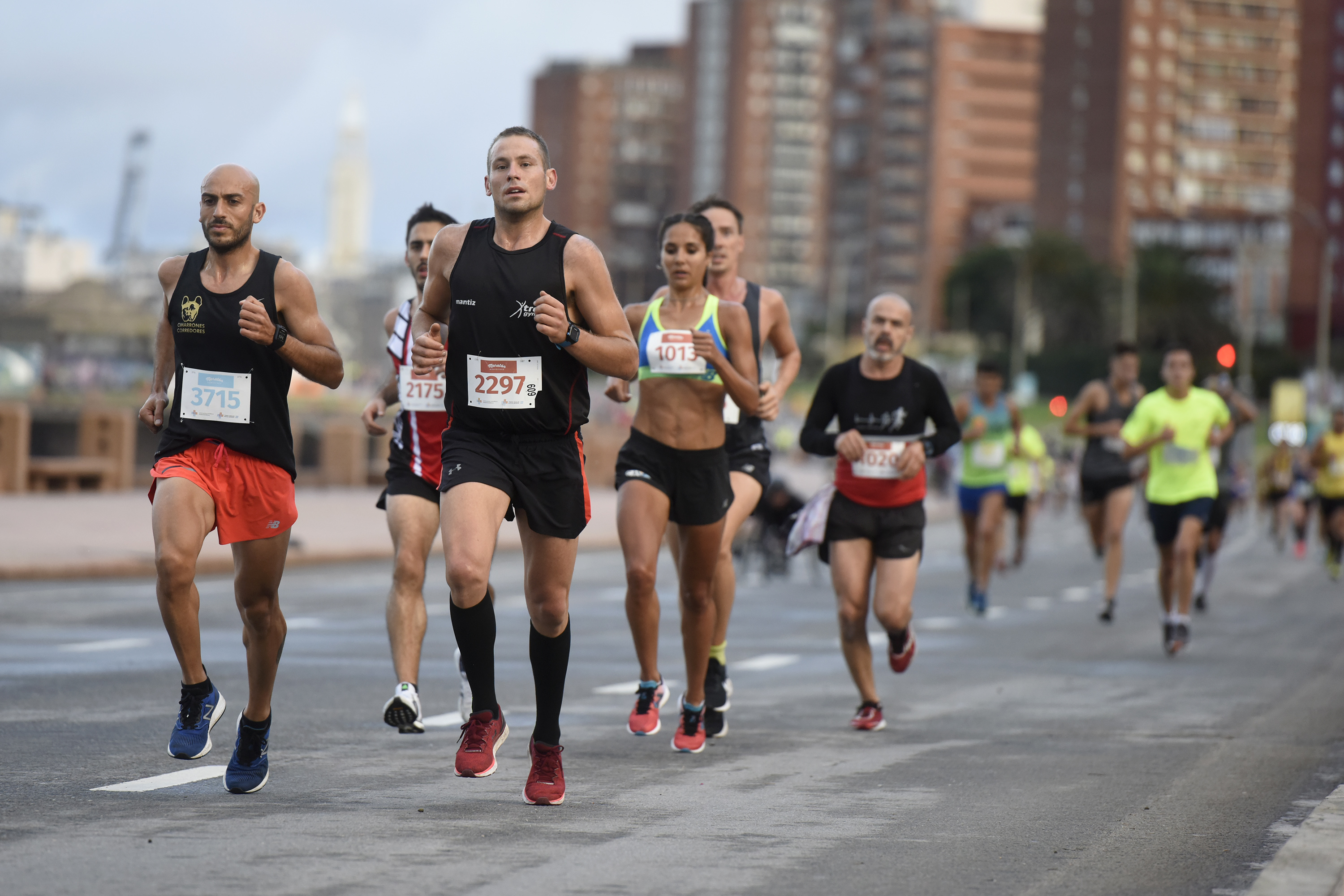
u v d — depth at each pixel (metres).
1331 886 11.84
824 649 29.39
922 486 20.53
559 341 13.78
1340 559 54.44
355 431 88.75
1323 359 136.38
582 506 14.47
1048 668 27.16
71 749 17.08
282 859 12.44
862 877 12.49
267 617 14.84
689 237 18.14
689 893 11.84
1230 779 17.14
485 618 14.27
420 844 13.09
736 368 18.42
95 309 182.00
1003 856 13.38
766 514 48.41
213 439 14.58
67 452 74.75
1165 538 30.09
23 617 30.59
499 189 14.12
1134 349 36.38
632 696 22.38
